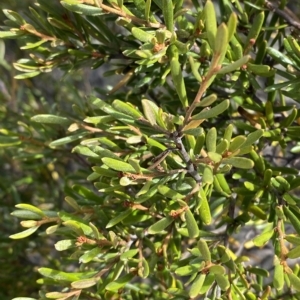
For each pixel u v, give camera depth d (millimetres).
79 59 397
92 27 399
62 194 621
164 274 385
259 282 405
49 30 386
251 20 406
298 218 349
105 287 338
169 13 319
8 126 600
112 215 372
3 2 693
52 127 484
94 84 978
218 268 292
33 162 581
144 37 310
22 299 328
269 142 402
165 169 316
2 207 622
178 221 361
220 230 455
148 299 414
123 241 356
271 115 381
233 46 356
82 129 391
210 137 283
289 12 419
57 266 572
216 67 264
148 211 351
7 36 372
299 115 386
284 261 308
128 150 356
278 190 357
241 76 363
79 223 331
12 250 577
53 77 853
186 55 354
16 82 750
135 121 320
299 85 347
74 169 693
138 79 434
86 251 331
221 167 312
